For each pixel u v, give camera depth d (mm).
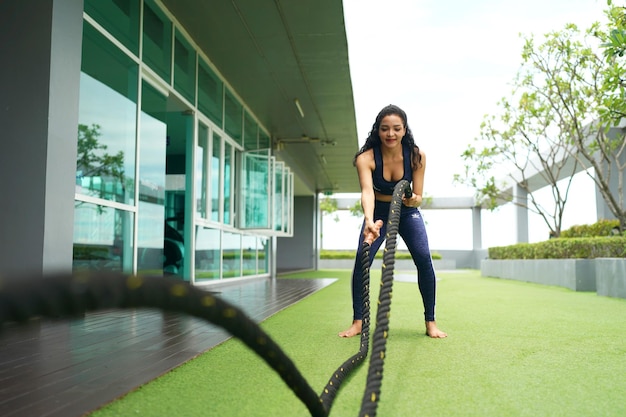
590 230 10320
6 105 3463
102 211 4527
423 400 1777
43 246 3361
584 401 1786
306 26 6234
